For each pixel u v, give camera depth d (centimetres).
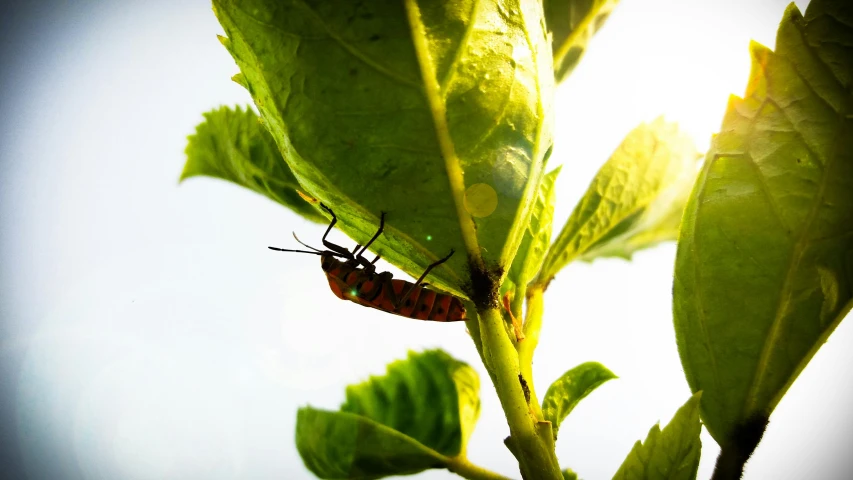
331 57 12
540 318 15
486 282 13
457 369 17
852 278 13
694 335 13
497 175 12
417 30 12
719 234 13
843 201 13
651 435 13
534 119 12
